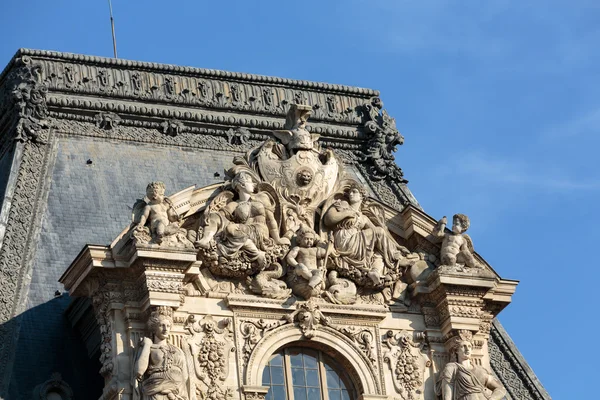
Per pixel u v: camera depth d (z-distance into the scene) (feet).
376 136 325.62
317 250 287.69
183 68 320.29
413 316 291.79
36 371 281.54
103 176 306.96
